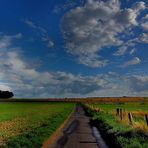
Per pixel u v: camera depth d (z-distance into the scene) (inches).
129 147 644.7
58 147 768.3
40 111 2859.3
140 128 831.7
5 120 1704.0
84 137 976.3
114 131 906.1
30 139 684.7
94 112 2315.5
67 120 1763.0
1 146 624.1
